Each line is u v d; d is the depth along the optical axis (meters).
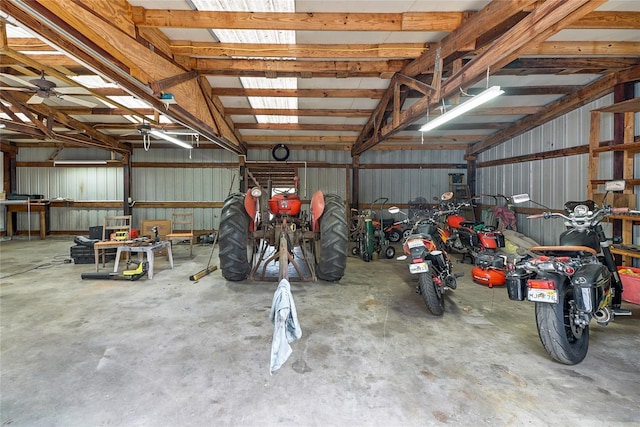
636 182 3.38
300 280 3.98
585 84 4.21
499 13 2.21
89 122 6.03
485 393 1.77
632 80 3.50
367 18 2.61
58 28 1.76
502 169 6.62
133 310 3.01
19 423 1.53
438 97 3.02
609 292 2.30
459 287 3.74
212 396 1.75
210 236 7.30
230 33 2.94
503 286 3.78
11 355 2.17
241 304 3.17
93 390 1.79
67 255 5.73
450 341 2.38
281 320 1.47
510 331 2.56
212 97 4.47
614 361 2.08
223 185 7.94
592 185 3.84
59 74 3.03
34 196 7.45
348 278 4.14
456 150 8.00
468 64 2.62
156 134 5.25
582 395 1.74
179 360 2.11
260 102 4.97
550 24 1.86
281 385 1.84
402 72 3.71
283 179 7.91
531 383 1.85
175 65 3.22
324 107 5.27
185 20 2.51
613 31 2.89
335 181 7.99
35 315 2.89
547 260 2.03
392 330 2.57
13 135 6.99
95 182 7.92
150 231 6.18
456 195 7.27
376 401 1.70
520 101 4.93
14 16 1.68
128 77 2.42
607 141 3.89
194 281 4.00
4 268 4.73
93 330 2.57
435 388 1.81
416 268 2.70
